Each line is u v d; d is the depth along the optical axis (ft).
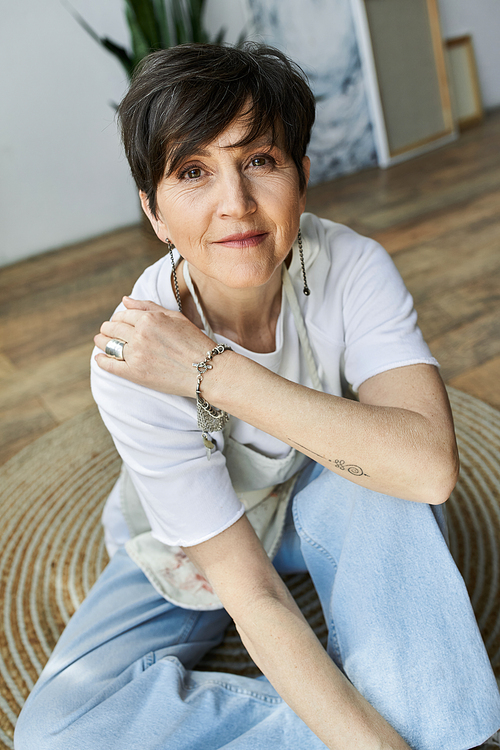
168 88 2.66
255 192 2.84
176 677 3.59
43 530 6.05
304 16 13.42
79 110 12.74
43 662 4.80
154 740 3.27
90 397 8.09
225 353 3.01
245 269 2.95
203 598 4.03
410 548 3.12
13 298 11.35
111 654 3.80
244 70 2.66
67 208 13.25
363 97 14.44
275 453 3.82
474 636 3.06
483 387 6.99
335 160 14.58
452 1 15.98
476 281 9.11
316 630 4.75
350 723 2.85
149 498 3.25
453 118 15.90
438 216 11.58
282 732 3.17
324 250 3.52
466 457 6.07
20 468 6.95
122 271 11.63
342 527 3.47
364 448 2.91
